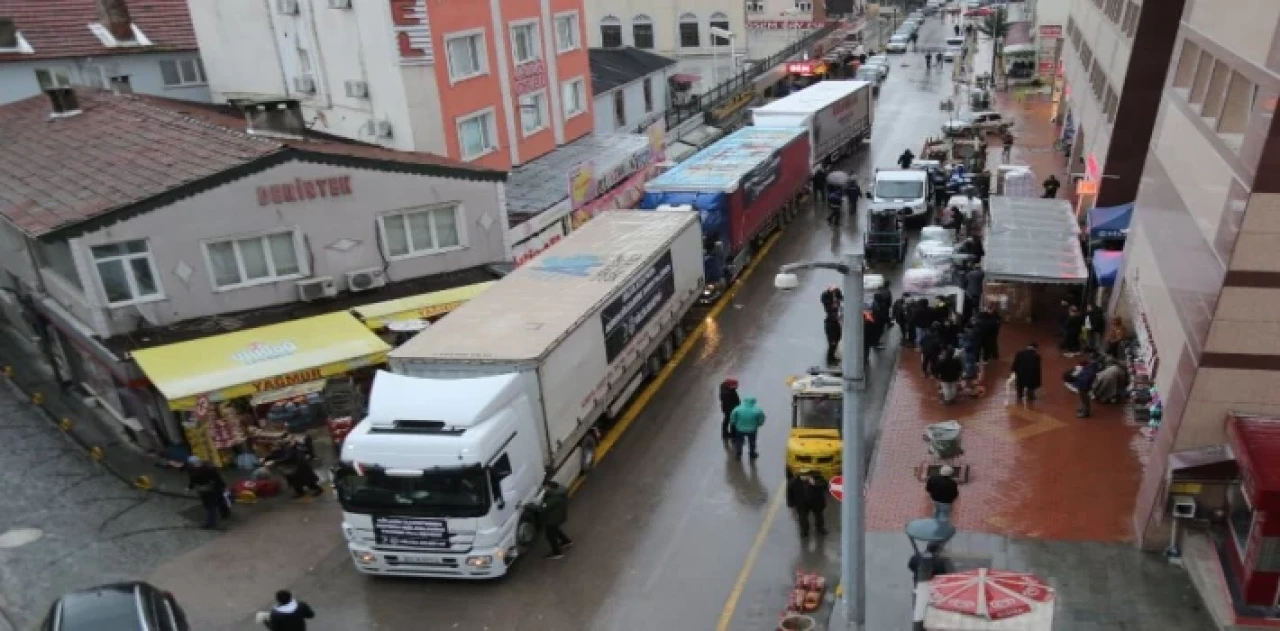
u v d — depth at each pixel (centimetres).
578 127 3547
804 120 3603
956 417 1928
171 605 1366
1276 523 1195
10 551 1628
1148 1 2395
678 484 1759
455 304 2175
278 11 3045
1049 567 1426
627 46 5344
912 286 2384
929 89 5925
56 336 2288
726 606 1413
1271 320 1248
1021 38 6594
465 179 2323
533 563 1550
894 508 1628
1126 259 2062
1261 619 1257
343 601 1484
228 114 2980
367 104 2898
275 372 1819
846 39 6906
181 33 3497
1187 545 1411
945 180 3397
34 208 1983
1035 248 2361
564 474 1725
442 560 1474
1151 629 1284
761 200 3023
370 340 1958
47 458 1966
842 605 1373
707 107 4791
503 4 3014
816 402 1866
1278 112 1132
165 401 1872
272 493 1808
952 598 1070
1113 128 2583
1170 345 1531
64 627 1261
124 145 2277
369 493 1454
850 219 3391
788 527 1605
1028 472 1702
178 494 1808
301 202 2108
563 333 1680
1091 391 1931
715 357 2308
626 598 1445
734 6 5166
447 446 1408
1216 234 1315
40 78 3112
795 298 2653
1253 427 1287
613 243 2208
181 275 2000
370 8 2736
